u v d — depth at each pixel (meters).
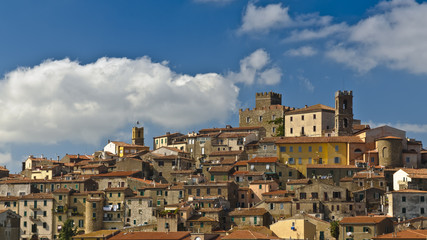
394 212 184.25
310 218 180.75
